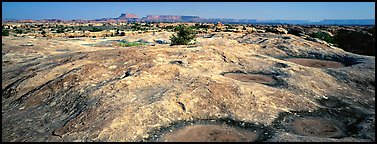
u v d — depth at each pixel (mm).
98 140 9766
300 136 9969
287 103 12688
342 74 17641
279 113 11914
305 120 11570
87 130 10320
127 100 12172
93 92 13109
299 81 15570
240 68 18172
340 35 38125
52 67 17359
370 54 33812
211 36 43938
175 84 13844
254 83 14430
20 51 26500
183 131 10492
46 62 19188
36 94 13797
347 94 14656
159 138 10008
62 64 17641
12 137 10391
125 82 13906
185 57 19141
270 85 15055
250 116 11578
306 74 16984
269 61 20031
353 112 12438
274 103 12555
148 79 14484
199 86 13359
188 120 11273
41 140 9977
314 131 10789
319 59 24438
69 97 13148
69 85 14305
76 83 14430
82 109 11773
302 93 14039
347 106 13070
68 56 20547
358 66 20109
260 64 19281
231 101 12414
